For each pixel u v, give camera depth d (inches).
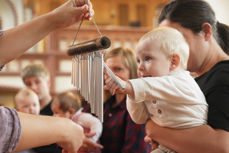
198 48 66.6
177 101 55.4
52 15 54.4
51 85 298.8
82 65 52.4
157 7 392.5
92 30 308.3
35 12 364.8
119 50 94.5
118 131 91.8
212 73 61.2
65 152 56.2
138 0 418.3
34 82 139.0
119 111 94.0
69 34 305.1
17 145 43.6
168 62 59.1
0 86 291.9
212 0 281.1
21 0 344.5
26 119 45.6
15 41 51.6
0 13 331.0
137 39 315.9
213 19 69.0
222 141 53.3
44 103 140.8
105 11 414.6
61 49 304.5
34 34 53.3
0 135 41.9
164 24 69.6
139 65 60.8
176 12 68.1
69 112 111.1
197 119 56.9
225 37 73.2
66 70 304.7
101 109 48.7
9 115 44.0
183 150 56.4
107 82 50.0
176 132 57.6
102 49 47.1
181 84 55.9
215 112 56.1
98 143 94.7
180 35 61.6
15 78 295.4
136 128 86.9
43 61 302.2
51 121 48.2
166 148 60.5
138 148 85.4
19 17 343.3
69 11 54.9
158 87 53.6
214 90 57.9
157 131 60.0
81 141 52.2
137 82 52.9
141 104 62.4
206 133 54.9
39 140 45.9
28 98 125.9
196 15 66.7
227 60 62.2
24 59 299.7
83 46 50.3
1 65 52.1
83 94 52.2
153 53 58.8
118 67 91.7
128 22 418.6
